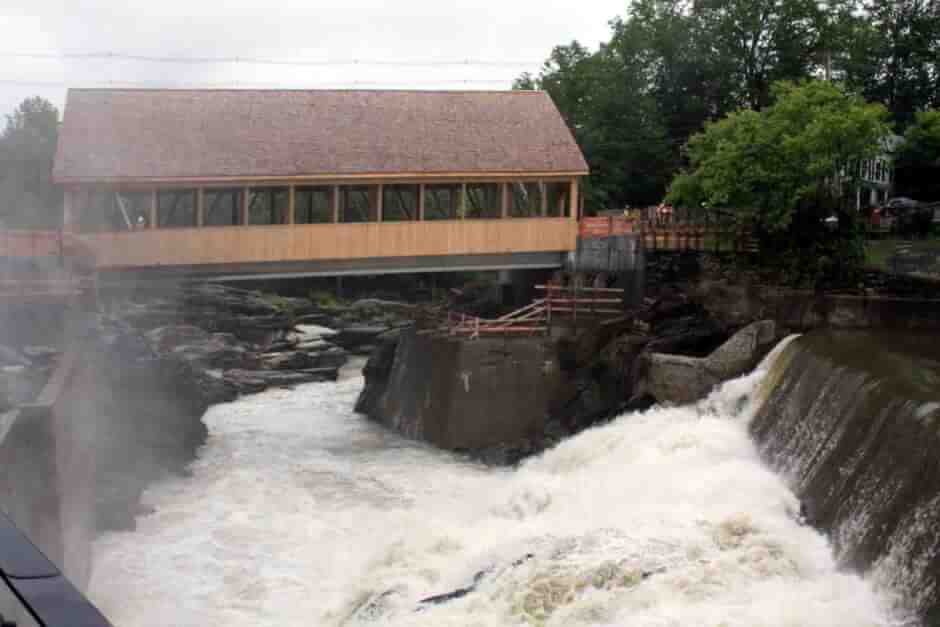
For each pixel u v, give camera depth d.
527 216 49.28
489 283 59.81
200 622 25.72
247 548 30.33
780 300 37.53
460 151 48.12
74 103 46.09
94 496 31.80
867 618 20.42
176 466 37.78
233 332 60.12
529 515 30.55
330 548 30.30
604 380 40.91
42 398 28.19
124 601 26.80
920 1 73.50
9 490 23.03
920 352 31.00
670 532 24.86
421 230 47.41
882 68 73.62
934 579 20.05
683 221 49.91
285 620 25.75
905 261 41.16
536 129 50.03
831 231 42.50
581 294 46.94
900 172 63.12
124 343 42.53
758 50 68.50
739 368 35.91
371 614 24.47
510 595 23.56
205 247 44.97
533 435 41.34
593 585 23.22
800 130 42.16
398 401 45.44
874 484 23.53
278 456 40.31
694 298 41.69
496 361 41.44
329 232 46.25
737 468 28.75
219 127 46.53
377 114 49.16
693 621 20.88
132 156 44.09
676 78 70.31
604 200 68.12
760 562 23.14
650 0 71.56
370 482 36.75
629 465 31.27
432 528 29.45
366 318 68.75
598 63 71.88
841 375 28.19
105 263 43.62
